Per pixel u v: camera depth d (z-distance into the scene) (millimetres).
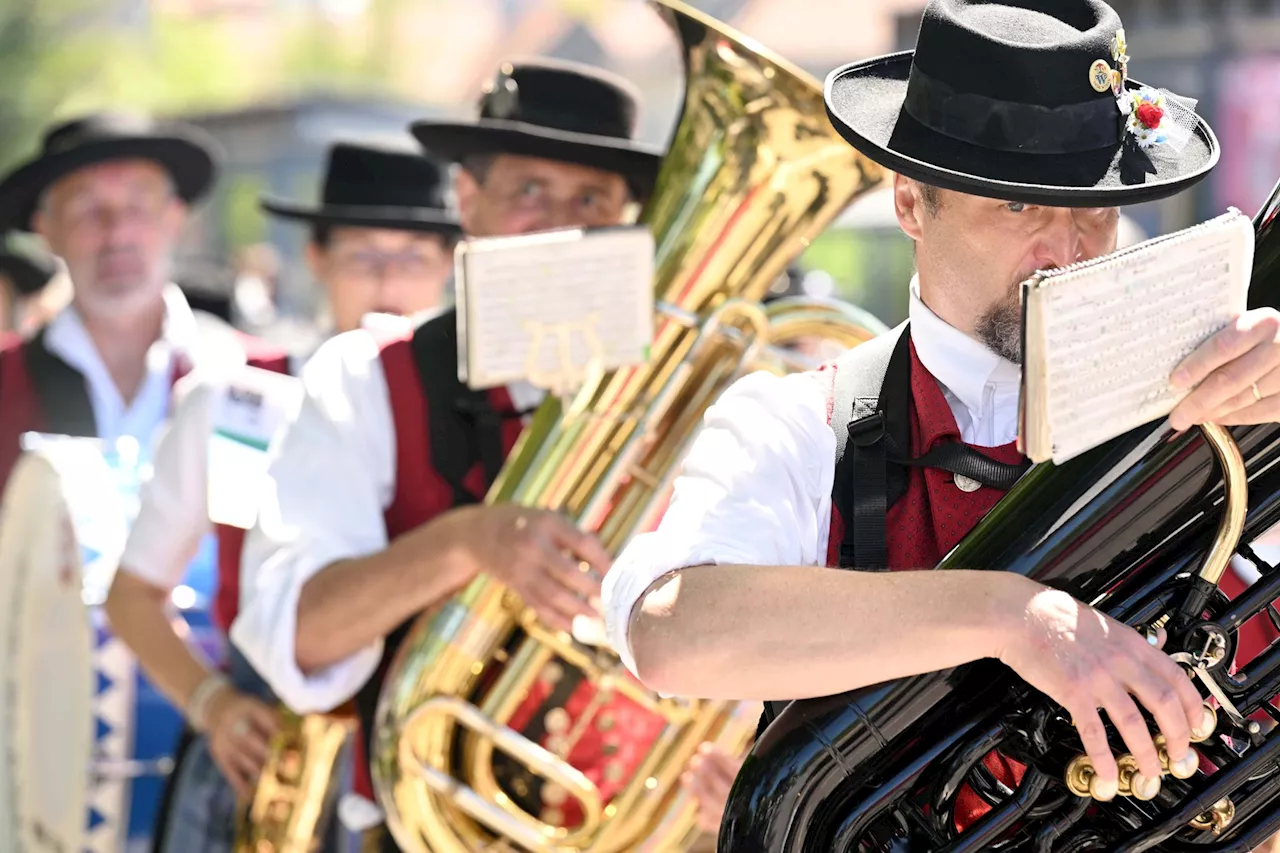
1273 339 2676
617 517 5477
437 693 5527
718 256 5375
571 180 6469
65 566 7605
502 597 5461
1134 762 2906
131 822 7434
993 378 3488
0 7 26625
